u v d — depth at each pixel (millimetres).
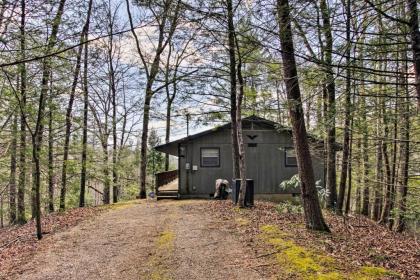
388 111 8383
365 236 9062
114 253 7641
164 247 7789
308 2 4410
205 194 17188
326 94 7523
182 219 10617
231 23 7895
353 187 19141
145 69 19281
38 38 6348
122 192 26047
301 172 8727
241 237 8234
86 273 6574
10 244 9352
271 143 17359
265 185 17172
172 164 33750
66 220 11656
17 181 15250
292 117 8609
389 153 15625
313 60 4500
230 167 17281
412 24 4133
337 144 13898
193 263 6750
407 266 6410
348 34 4316
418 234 12734
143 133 18562
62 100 13758
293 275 5871
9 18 5043
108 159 20094
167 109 23141
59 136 15117
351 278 5645
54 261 7309
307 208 8719
